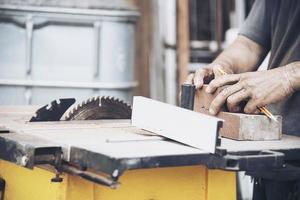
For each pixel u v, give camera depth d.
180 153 1.21
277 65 1.92
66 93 3.98
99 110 1.79
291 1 1.91
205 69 1.85
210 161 1.25
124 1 4.03
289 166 1.43
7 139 1.37
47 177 1.39
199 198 1.42
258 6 2.12
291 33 1.89
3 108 2.15
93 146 1.26
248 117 1.52
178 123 1.38
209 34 4.88
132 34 4.07
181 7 4.61
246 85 1.61
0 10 3.82
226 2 4.84
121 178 1.33
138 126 1.56
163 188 1.38
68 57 3.96
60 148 1.28
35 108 2.17
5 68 3.89
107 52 4.00
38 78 3.94
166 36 4.77
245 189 3.23
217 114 1.62
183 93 1.61
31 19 3.87
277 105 1.87
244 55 2.09
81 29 3.96
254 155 1.29
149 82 4.82
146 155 1.17
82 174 1.21
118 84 4.04
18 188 1.55
